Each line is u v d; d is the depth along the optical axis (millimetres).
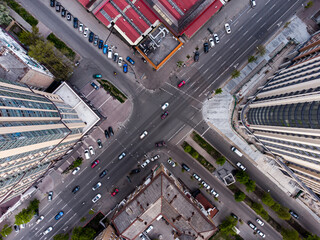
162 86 78688
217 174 78938
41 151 54000
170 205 64438
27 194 73500
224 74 78188
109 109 78938
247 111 75312
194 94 78625
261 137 70375
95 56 78188
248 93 78188
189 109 78750
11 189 56969
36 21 76438
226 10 76500
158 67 71688
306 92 48656
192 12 69375
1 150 37938
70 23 77375
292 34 76750
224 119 78688
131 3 70625
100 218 78938
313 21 76250
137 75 78688
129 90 78812
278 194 78938
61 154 71062
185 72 78312
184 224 67062
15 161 46562
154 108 78812
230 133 78875
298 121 50031
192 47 77625
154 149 79250
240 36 77250
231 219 74938
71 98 72938
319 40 62781
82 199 79375
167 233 74438
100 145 78312
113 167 79438
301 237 77688
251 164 79125
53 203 79375
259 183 79062
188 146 75500
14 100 45594
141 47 70750
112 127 79062
